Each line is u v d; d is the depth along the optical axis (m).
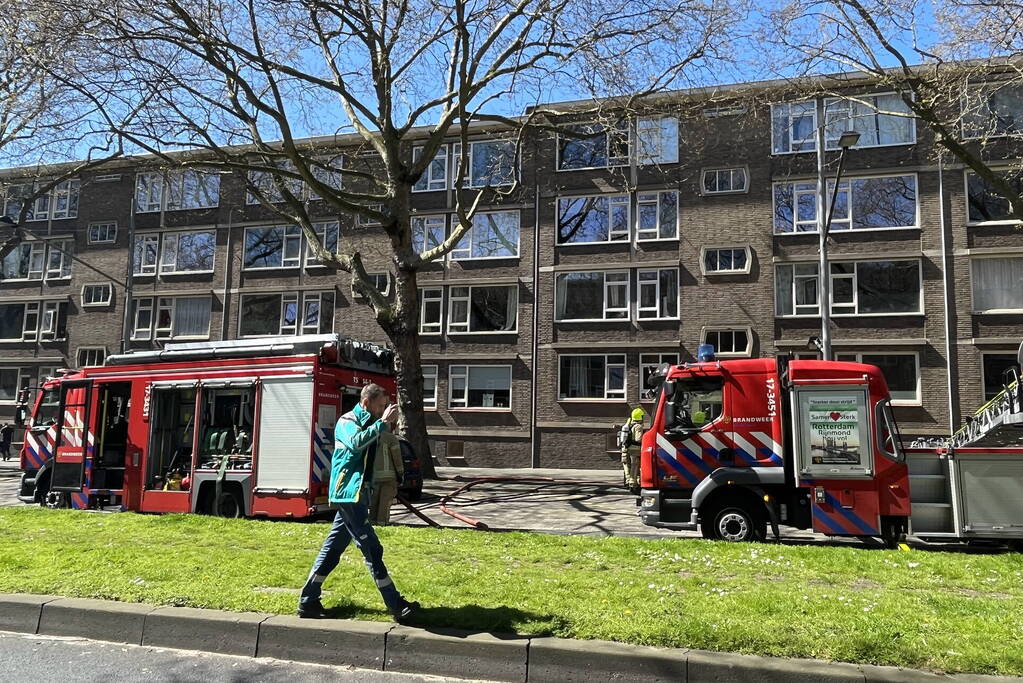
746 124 22.34
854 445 9.66
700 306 25.62
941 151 17.67
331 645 5.25
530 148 27.88
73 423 13.70
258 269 30.88
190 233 32.28
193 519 10.41
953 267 23.42
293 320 30.27
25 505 14.09
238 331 30.84
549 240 27.45
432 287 28.39
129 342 29.75
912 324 23.61
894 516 9.52
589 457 26.14
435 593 6.08
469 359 27.70
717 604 5.72
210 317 31.45
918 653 4.62
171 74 17.05
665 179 26.41
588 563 7.40
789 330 24.69
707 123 22.84
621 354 26.38
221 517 10.80
